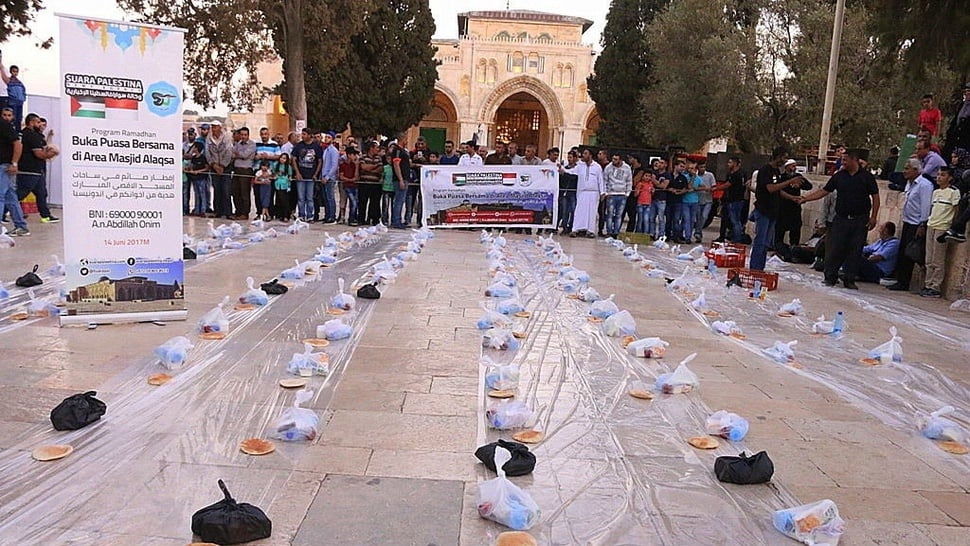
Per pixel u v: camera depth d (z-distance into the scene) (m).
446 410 4.43
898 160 13.55
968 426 4.72
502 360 5.58
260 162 15.45
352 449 3.79
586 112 48.06
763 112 22.64
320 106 29.59
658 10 31.50
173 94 6.00
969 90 12.69
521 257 11.54
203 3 21.02
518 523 3.04
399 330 6.32
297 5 22.19
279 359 5.27
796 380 5.52
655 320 7.41
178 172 6.11
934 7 12.73
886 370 5.96
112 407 4.19
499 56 47.44
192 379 4.75
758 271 10.09
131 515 3.04
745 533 3.14
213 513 2.84
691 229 15.96
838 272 11.50
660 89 27.30
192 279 8.25
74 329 5.84
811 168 19.16
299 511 3.12
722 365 5.81
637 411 4.60
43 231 11.56
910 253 10.20
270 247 11.20
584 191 15.42
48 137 13.73
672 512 3.29
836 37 15.92
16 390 4.40
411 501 3.25
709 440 4.12
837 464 3.94
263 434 3.93
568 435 4.15
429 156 16.06
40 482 3.29
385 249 11.70
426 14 31.09
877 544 3.10
